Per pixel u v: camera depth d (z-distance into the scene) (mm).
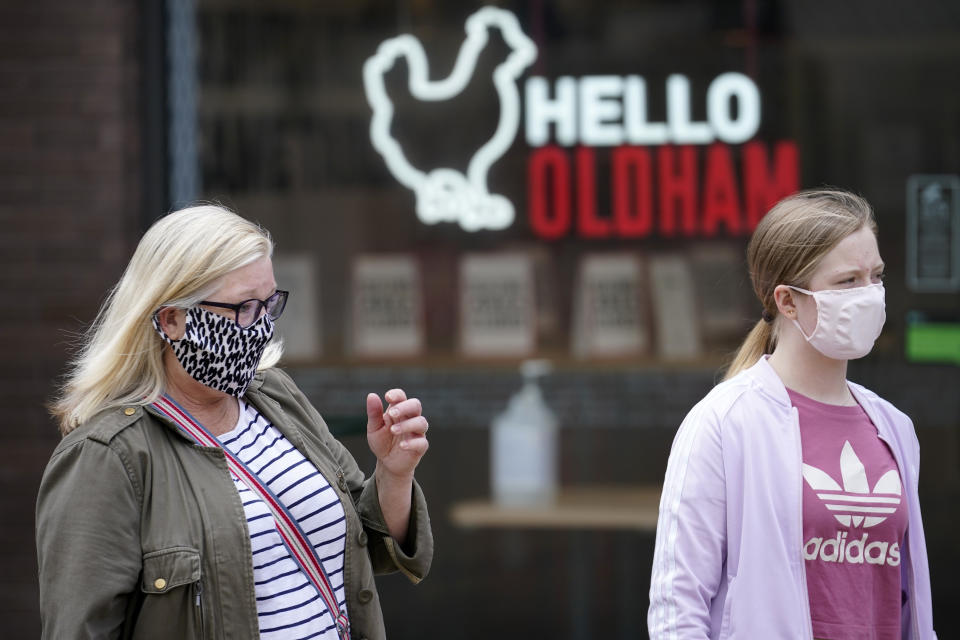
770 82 17328
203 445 7602
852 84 17234
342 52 17672
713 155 17422
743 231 17422
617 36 17453
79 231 16859
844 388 8305
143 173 17062
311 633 7629
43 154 16844
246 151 17672
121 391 7648
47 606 6984
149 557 7156
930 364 17328
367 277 17750
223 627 7258
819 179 17312
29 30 16797
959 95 17078
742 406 8102
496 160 17609
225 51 17625
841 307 7848
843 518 7742
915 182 17219
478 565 17797
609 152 17500
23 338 16891
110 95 16797
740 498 7918
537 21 17516
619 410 17578
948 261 17219
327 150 17719
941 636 17422
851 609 7707
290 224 17750
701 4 17344
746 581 7719
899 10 17172
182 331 7578
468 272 17656
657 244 17500
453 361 17688
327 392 17781
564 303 17594
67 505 7066
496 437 17688
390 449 8461
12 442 16859
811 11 17266
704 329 17438
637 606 17641
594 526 17656
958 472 17297
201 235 7586
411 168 17688
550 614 17766
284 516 7742
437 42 17609
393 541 8656
